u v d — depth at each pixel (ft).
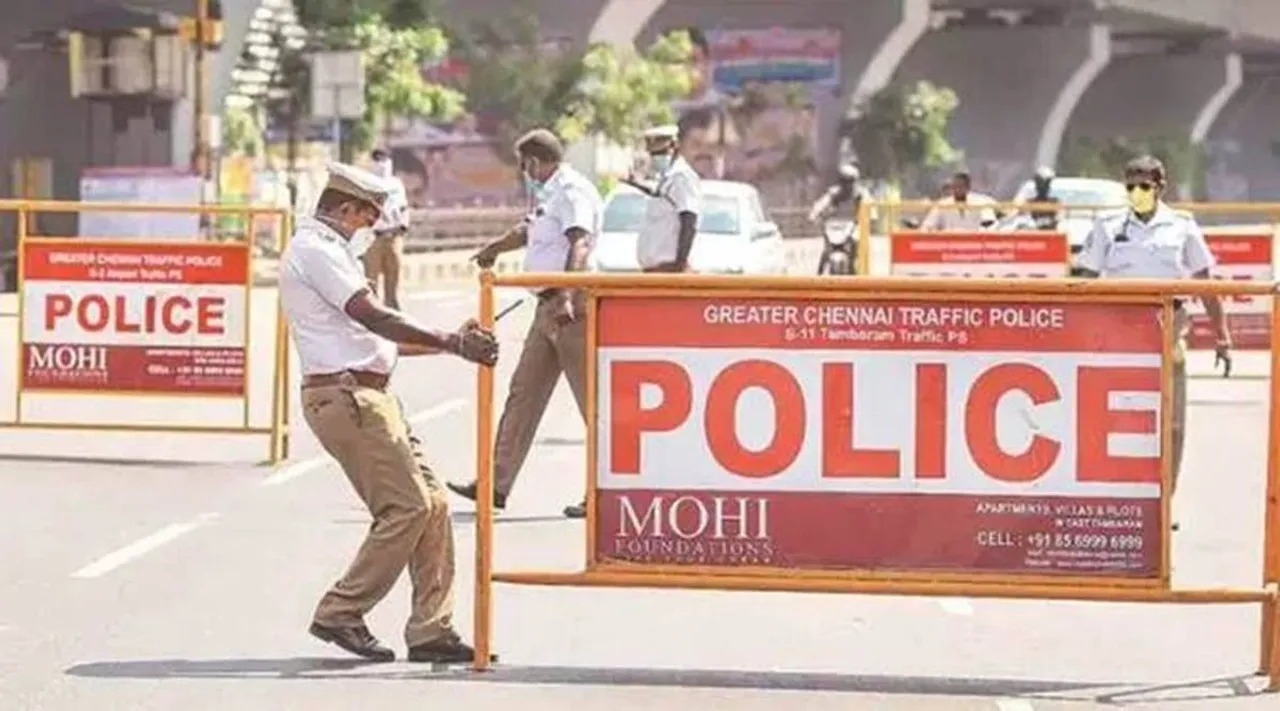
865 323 61.26
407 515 65.10
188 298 113.29
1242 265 155.43
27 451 117.91
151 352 113.60
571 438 127.85
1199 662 69.10
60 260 113.91
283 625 72.74
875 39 547.90
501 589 79.87
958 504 61.26
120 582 80.64
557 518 96.43
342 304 63.77
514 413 94.48
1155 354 60.59
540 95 431.43
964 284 60.70
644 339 61.77
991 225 185.88
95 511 97.40
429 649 66.54
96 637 70.59
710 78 549.54
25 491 103.19
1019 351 60.95
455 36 423.23
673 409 61.77
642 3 483.10
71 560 85.15
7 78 328.90
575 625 73.51
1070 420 60.95
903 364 61.21
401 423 65.26
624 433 61.98
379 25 352.69
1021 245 159.74
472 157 436.35
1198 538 94.48
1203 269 96.37
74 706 60.80
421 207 423.23
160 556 86.22
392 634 70.95
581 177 94.63
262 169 344.08
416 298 257.75
